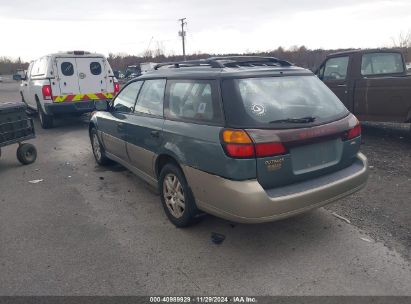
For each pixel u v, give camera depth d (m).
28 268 3.27
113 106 5.50
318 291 2.84
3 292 2.94
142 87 4.71
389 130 8.20
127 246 3.60
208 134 3.24
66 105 10.24
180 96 3.80
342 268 3.11
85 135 9.55
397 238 3.56
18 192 5.26
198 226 3.95
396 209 4.18
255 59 3.99
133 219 4.21
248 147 2.99
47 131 10.43
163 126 3.91
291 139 3.12
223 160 3.09
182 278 3.06
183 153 3.55
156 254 3.44
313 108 3.46
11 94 23.94
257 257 3.33
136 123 4.51
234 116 3.12
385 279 2.95
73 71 10.34
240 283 2.97
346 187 3.49
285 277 3.02
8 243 3.73
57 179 5.80
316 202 3.28
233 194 3.05
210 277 3.06
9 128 6.32
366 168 3.72
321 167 3.38
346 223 3.90
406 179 5.08
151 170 4.36
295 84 3.57
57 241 3.74
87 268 3.24
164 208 4.13
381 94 7.06
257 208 3.00
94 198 4.91
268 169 3.07
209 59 3.95
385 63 7.81
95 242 3.70
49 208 4.62
